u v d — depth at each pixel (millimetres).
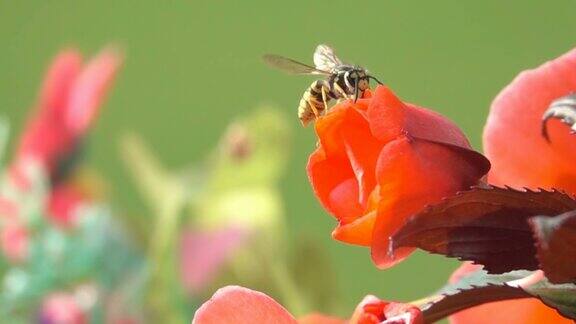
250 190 1195
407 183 636
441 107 1907
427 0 1928
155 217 1265
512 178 691
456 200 635
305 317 695
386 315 635
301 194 1761
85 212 1285
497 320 697
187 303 1169
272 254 1142
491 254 641
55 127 1364
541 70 688
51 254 1268
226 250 1146
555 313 692
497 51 1879
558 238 622
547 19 1855
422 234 635
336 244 1703
